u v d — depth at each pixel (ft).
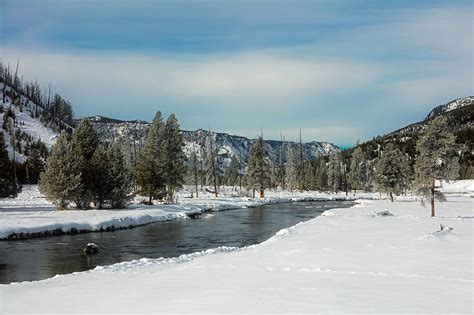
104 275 46.16
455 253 53.31
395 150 237.66
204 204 201.46
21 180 293.02
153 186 187.21
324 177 414.62
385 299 30.35
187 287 36.19
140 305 30.17
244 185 389.60
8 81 639.76
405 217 122.01
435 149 126.62
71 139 159.63
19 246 84.84
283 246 64.23
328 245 63.57
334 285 35.58
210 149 343.46
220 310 27.68
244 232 112.16
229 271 44.29
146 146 209.05
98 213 132.67
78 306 30.68
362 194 381.81
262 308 27.96
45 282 42.45
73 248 83.20
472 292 32.65
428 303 29.12
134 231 112.68
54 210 141.49
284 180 423.64
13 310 29.96
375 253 54.39
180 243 92.22
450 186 435.12
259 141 297.94
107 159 153.79
